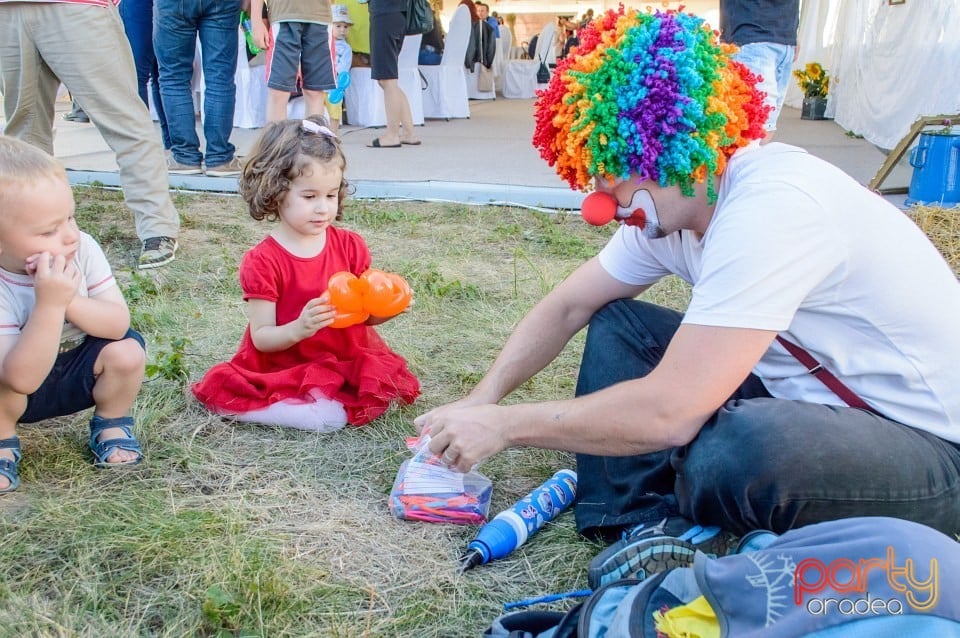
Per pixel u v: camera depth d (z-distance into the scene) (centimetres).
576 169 159
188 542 180
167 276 372
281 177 231
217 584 164
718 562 128
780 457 149
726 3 480
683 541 159
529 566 179
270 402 237
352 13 872
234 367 243
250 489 205
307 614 161
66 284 180
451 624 161
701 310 152
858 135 796
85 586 165
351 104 912
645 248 194
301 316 231
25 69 370
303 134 234
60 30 359
